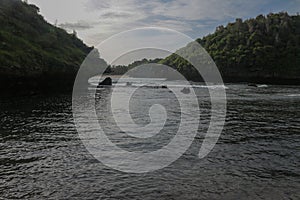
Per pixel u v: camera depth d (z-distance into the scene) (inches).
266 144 568.4
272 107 1216.8
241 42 4357.8
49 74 1957.4
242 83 3769.7
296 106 1254.3
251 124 793.6
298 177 387.9
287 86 3166.8
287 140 604.1
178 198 320.5
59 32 3284.9
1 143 553.0
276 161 457.4
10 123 765.3
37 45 2345.0
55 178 374.6
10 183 356.8
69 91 2006.6
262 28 4808.1
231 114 985.5
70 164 431.5
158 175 389.7
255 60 3969.0
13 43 1940.2
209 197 324.2
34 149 512.7
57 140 581.6
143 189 343.3
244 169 417.7
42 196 322.0
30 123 770.2
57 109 1057.5
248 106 1246.3
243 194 332.8
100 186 350.6
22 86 1673.2
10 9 2610.7
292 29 4891.7
